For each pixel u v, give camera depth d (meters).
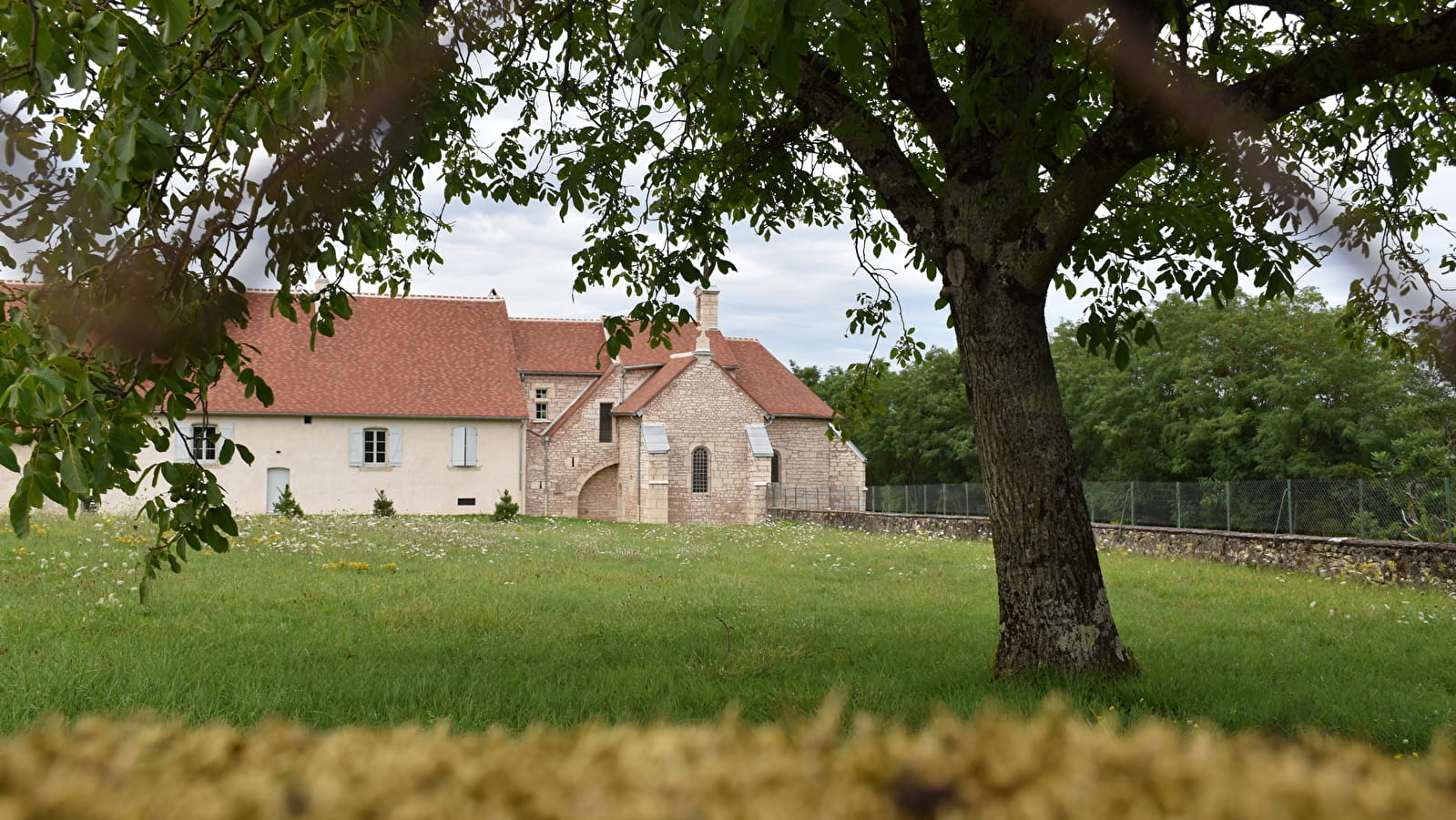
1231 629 11.66
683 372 48.19
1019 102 7.44
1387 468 33.66
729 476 48.47
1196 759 1.09
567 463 48.38
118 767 1.16
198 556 16.78
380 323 48.09
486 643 9.74
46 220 4.85
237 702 6.89
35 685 7.14
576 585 15.50
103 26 4.20
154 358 5.24
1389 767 1.14
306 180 5.55
